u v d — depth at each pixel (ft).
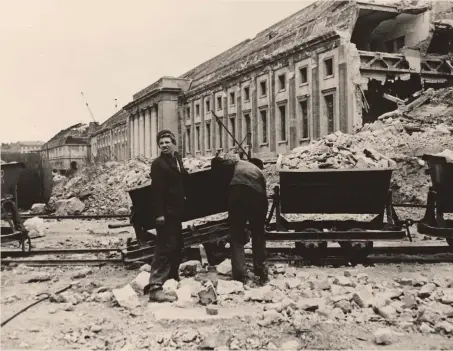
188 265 27.17
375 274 26.50
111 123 328.70
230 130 165.48
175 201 22.91
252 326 17.63
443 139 77.77
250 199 24.29
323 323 17.71
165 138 23.29
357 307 19.63
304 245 30.37
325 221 33.06
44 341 16.42
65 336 16.75
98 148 365.40
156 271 22.11
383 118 96.78
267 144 140.67
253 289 22.09
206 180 30.42
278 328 17.39
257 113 145.79
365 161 33.94
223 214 49.42
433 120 90.27
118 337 16.74
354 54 107.76
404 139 79.66
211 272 27.73
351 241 29.53
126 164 113.09
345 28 109.81
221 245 30.94
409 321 17.84
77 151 386.52
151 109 227.20
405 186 68.54
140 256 30.07
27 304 21.43
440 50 130.52
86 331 17.31
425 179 68.85
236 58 169.89
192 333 16.74
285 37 137.90
